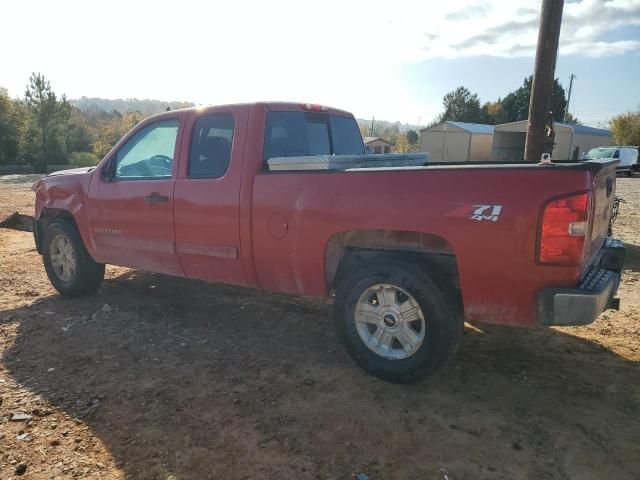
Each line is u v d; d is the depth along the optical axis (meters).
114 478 2.69
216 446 2.96
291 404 3.41
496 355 4.18
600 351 4.27
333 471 2.75
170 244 4.64
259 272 4.16
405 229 3.40
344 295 3.77
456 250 3.26
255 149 4.11
